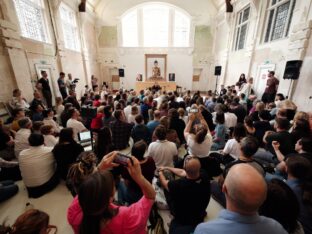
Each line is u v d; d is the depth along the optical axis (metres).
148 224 1.46
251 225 0.61
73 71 7.88
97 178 0.63
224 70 8.95
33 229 0.70
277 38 5.29
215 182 2.01
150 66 11.14
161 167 1.95
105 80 11.40
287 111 2.97
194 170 1.21
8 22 4.29
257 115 3.29
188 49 10.84
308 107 4.03
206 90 11.56
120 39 10.59
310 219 1.07
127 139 3.12
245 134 2.20
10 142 2.60
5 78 4.31
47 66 5.99
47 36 6.09
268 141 2.26
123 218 0.69
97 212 0.60
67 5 7.21
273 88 5.03
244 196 0.59
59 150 1.99
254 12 6.29
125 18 10.49
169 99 4.64
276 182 0.92
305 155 1.60
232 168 0.67
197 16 10.27
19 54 4.70
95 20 10.20
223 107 3.65
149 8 10.34
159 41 10.91
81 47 8.66
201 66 11.17
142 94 6.02
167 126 2.69
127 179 1.46
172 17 10.44
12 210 1.81
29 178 1.89
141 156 1.51
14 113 3.19
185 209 1.26
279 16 5.21
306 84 4.09
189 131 2.65
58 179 2.21
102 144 2.19
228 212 0.65
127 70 11.19
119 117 2.91
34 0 5.46
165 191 1.61
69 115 3.49
